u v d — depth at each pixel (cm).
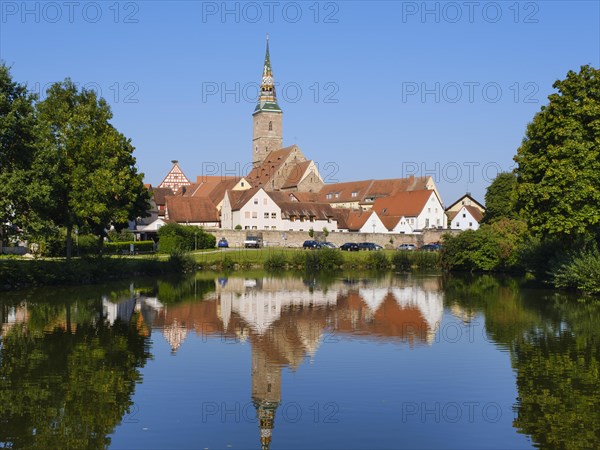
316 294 5241
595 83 4784
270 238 11412
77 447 1608
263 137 19425
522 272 7588
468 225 14062
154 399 2012
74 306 4153
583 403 1961
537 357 2586
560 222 4678
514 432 1722
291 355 2678
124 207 6438
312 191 17150
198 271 8356
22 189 4722
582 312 3894
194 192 17488
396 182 16050
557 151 4722
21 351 2677
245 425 1784
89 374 2300
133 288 5525
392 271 8644
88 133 6000
